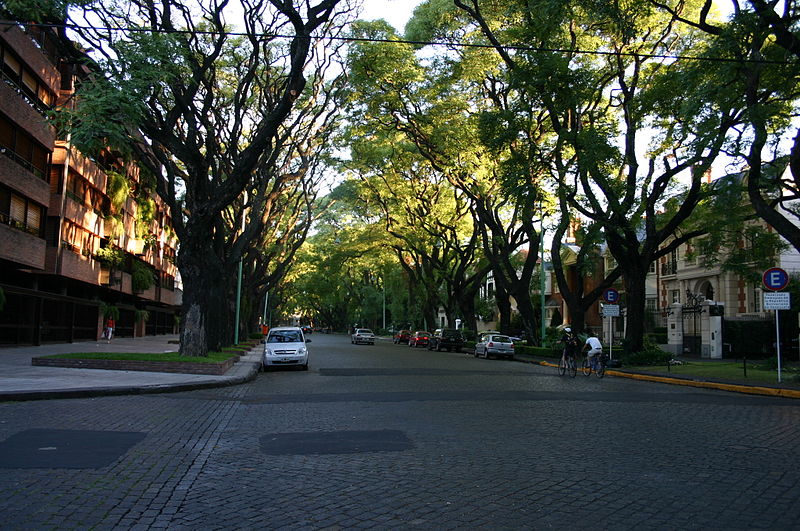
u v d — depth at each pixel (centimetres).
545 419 1067
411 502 564
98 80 1484
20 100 2605
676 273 4256
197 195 1980
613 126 2288
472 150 2872
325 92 2792
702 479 650
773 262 2478
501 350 3369
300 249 5719
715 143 1639
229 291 3062
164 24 1814
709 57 1569
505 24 2550
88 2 1534
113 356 1941
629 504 559
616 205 2312
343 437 892
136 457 745
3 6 1477
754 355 3112
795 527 498
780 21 1489
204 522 507
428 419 1063
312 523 506
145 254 4644
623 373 2238
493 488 612
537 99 2291
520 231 3622
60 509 529
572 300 3002
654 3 1775
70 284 3572
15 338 2891
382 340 7681
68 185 3159
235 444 845
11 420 998
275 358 2283
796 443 855
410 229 4397
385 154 3659
